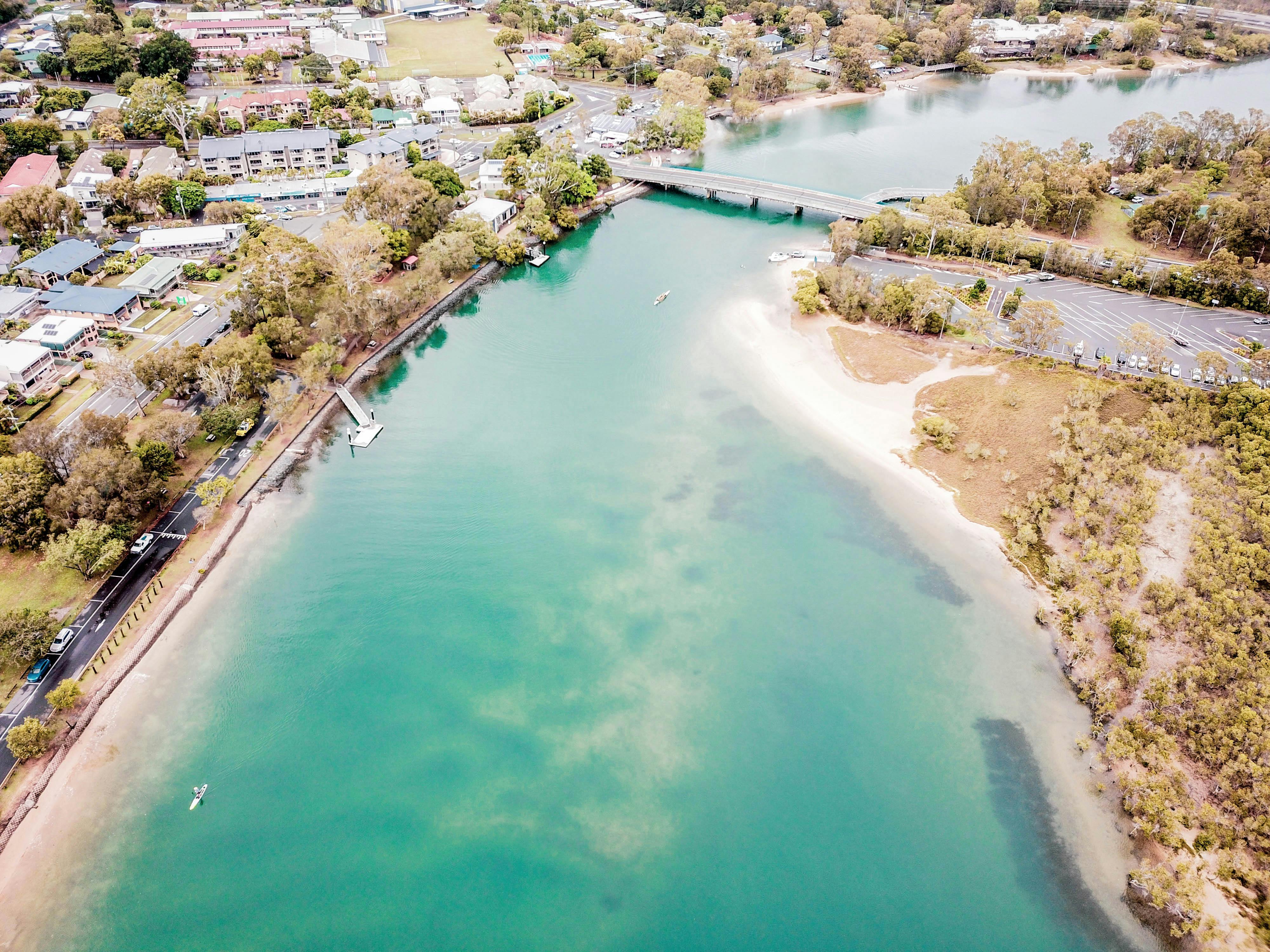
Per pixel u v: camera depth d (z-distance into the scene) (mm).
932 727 113250
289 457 158500
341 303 182750
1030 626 127062
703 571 136875
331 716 113938
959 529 144875
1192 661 113500
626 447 164000
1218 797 99438
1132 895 94375
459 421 171250
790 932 91500
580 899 94375
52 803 102125
